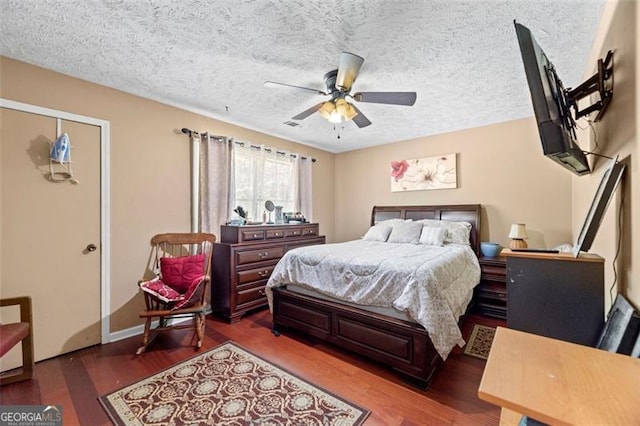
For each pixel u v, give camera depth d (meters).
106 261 2.59
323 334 2.42
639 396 0.68
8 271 2.11
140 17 1.72
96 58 2.17
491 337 2.64
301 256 2.72
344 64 1.87
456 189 4.03
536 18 1.69
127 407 1.68
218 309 3.19
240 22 1.76
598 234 1.84
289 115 3.42
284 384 1.91
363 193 5.06
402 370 1.94
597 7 1.59
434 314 1.87
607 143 1.57
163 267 2.78
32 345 1.98
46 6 1.61
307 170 4.67
